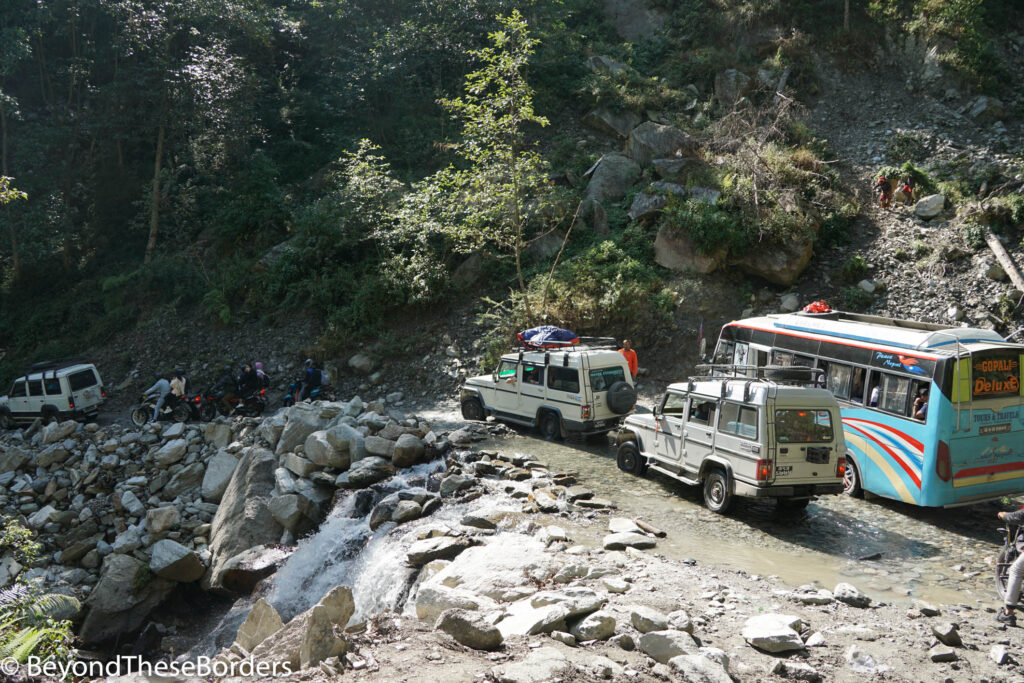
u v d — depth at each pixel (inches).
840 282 776.3
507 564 316.5
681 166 928.3
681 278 807.1
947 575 327.9
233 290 1026.1
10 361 1101.7
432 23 1250.6
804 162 924.6
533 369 610.9
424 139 1181.7
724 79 1122.0
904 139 980.6
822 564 339.9
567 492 446.3
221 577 498.0
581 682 197.9
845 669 221.8
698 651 219.5
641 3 1374.3
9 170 1162.0
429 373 822.5
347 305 924.0
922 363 410.9
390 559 379.6
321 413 637.9
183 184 1237.1
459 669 203.8
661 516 410.6
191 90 1130.0
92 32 1199.6
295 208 1125.1
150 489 651.5
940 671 221.5
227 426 695.1
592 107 1146.0
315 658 209.6
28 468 708.7
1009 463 413.4
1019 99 1015.0
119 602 516.4
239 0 1267.2
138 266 1170.0
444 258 924.0
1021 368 418.0
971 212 801.6
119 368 994.7
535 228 911.0
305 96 1306.6
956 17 1097.4
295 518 514.3
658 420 473.7
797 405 389.4
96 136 1212.5
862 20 1190.9
